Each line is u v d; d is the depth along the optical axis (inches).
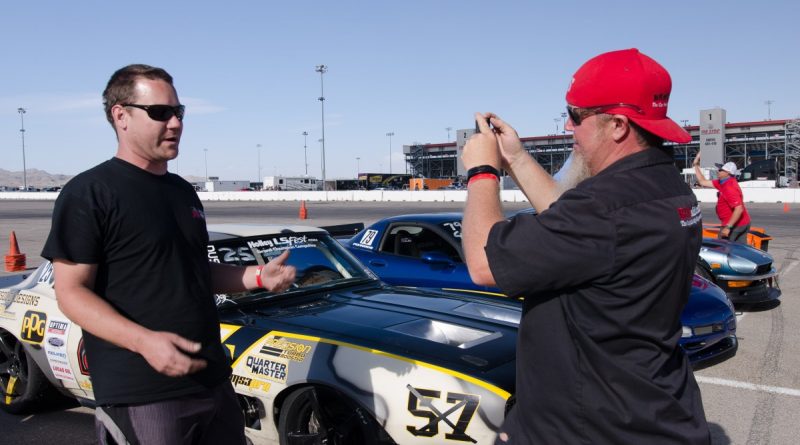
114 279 72.5
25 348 148.3
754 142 2156.7
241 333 122.7
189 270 76.8
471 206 60.1
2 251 532.1
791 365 189.0
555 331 56.5
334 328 119.5
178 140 78.1
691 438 55.2
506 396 96.5
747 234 330.0
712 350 181.8
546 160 2348.7
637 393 54.1
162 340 66.9
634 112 56.9
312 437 111.6
